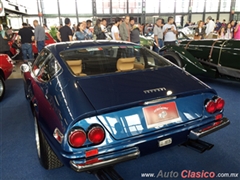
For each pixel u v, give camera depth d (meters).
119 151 1.45
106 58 2.11
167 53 4.56
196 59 4.22
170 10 16.34
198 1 16.34
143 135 1.50
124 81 1.77
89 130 1.35
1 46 5.95
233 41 3.84
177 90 1.70
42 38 7.32
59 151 1.41
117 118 1.46
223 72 4.00
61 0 14.91
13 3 10.53
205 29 8.80
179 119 1.65
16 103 3.80
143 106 1.54
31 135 2.65
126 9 15.81
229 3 16.67
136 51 2.29
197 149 1.96
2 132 2.74
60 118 1.45
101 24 7.52
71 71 1.85
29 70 2.79
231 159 2.07
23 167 2.04
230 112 3.11
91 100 1.51
